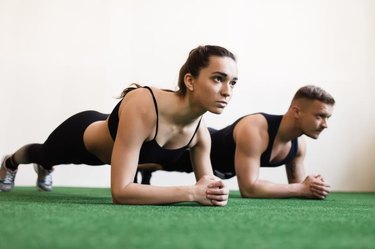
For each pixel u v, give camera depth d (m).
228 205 1.43
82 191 2.49
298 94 1.97
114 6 3.47
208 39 3.57
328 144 3.61
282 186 1.94
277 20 3.66
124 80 3.45
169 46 3.52
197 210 1.17
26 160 2.02
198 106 1.32
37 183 2.38
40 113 3.32
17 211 1.05
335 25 3.73
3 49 3.33
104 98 3.41
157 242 0.66
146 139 1.34
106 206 1.23
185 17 3.56
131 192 1.26
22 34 3.36
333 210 1.35
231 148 2.08
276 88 3.61
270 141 1.98
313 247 0.65
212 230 0.79
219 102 1.27
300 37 3.67
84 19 3.44
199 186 1.30
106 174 3.36
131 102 1.32
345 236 0.76
